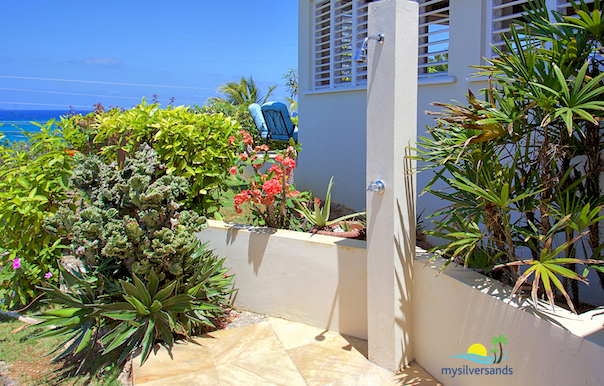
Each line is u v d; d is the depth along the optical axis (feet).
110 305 11.33
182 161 15.51
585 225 7.34
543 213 8.48
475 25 15.29
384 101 9.71
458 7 15.85
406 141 9.94
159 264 12.10
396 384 9.86
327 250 12.43
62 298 12.00
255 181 14.57
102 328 12.84
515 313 7.47
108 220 11.61
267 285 13.91
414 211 10.50
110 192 11.94
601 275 8.72
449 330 9.31
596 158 8.75
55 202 16.47
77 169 12.44
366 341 11.93
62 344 12.06
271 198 13.58
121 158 16.49
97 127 18.33
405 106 9.82
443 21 16.78
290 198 14.84
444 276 9.42
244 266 14.40
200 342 12.35
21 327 15.10
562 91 7.52
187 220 12.19
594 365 6.00
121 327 11.29
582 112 7.01
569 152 8.84
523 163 9.39
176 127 15.19
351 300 12.10
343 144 22.68
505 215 8.48
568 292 9.65
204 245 13.84
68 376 11.86
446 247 9.23
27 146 21.71
